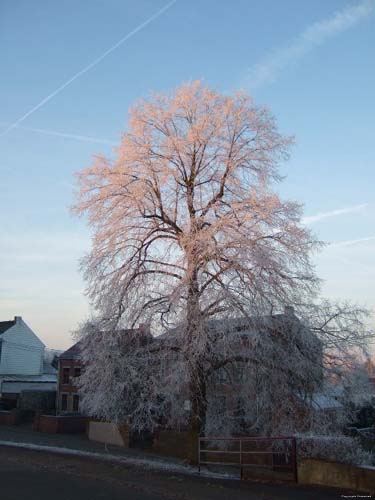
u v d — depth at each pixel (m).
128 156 19.16
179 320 17.34
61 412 42.19
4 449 20.00
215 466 18.38
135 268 19.12
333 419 17.98
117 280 18.95
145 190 19.06
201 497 10.67
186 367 17.16
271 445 16.98
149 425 19.25
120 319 18.67
